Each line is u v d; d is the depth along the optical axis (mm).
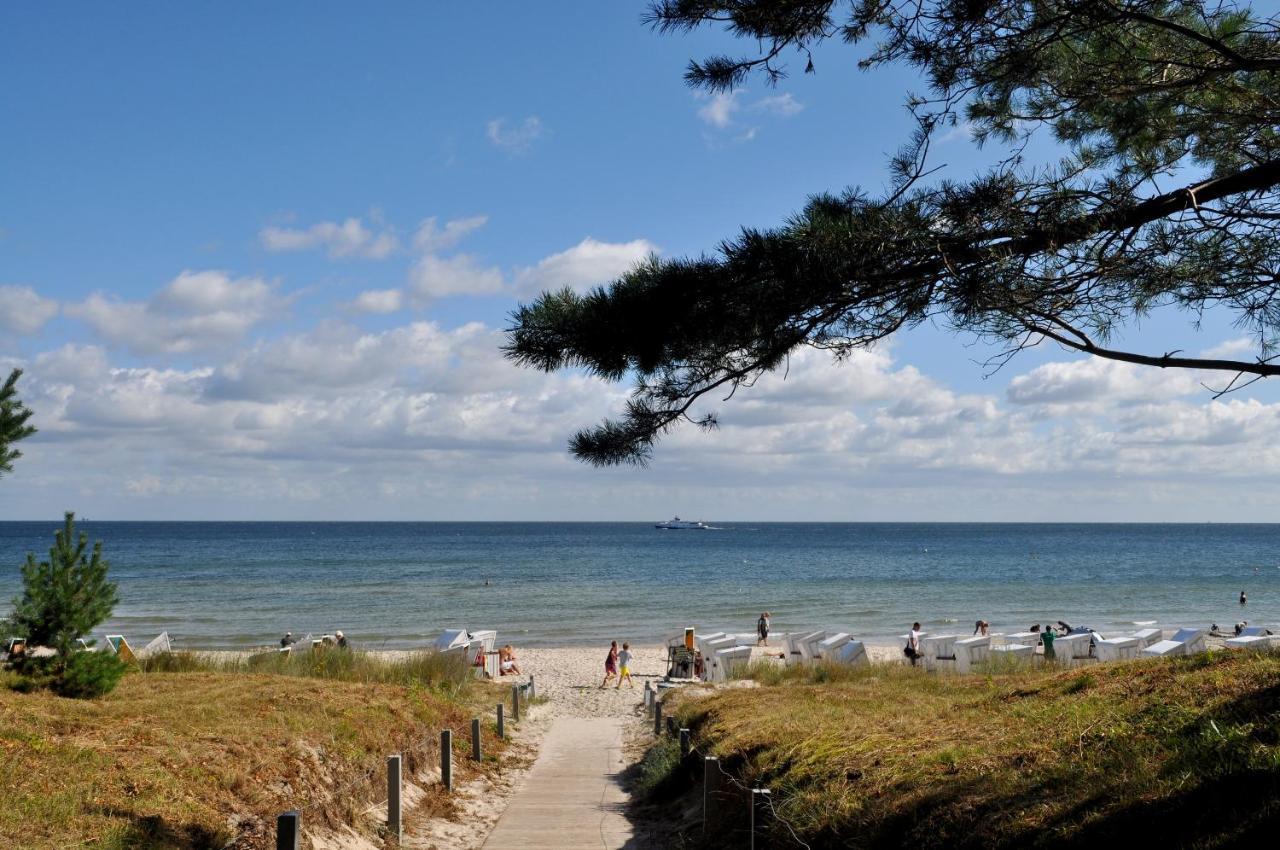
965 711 10789
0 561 103250
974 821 6598
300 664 21812
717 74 6676
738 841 9102
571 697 26953
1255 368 5754
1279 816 4906
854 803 7973
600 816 12031
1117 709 8336
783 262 5512
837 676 23594
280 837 7539
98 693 12500
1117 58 6812
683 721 16109
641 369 6379
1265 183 5578
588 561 112750
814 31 6516
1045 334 6387
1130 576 86562
